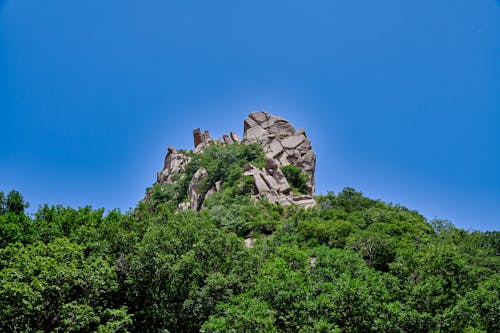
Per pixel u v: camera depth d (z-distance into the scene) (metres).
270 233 63.78
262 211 69.50
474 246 57.06
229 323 25.41
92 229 34.19
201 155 106.25
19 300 24.91
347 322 25.70
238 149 100.25
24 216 39.88
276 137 103.75
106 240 33.41
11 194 46.59
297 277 28.59
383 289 28.00
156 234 32.75
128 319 27.08
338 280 27.47
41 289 24.97
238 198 76.25
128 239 33.50
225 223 64.25
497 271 45.88
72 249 28.66
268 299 27.70
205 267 33.00
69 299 28.41
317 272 30.75
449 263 35.00
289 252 33.19
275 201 76.56
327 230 52.28
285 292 26.89
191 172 102.31
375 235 46.06
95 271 27.64
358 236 47.19
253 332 24.59
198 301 30.69
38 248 28.72
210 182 90.81
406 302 29.97
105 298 31.14
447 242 55.28
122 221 36.22
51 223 37.16
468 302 31.30
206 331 25.66
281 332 25.64
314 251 34.69
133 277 31.42
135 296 32.38
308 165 97.00
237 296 28.83
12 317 25.53
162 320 31.80
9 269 25.91
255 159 93.88
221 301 29.81
